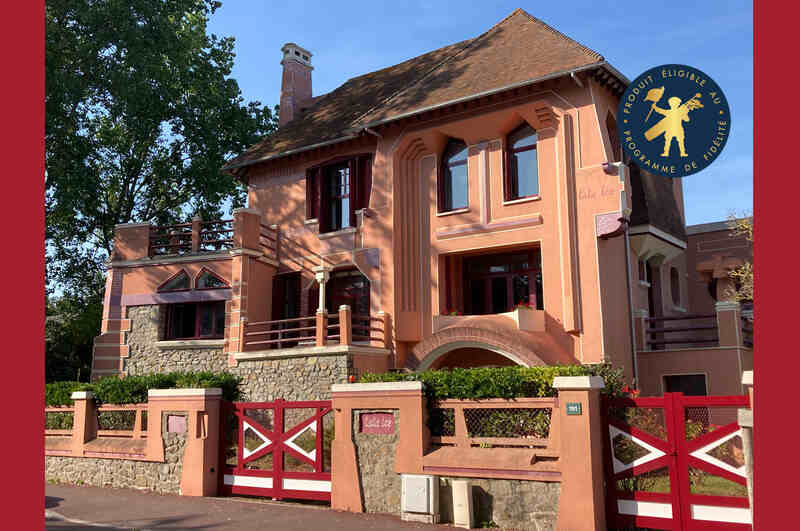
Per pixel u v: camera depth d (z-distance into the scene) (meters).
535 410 10.56
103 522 11.16
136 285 24.73
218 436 14.02
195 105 32.34
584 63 17.64
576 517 9.47
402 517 10.92
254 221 23.41
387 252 20.86
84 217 31.55
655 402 9.61
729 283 23.75
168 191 33.59
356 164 22.62
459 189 20.64
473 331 17.94
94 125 30.30
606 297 17.55
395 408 11.62
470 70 20.80
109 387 16.17
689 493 9.15
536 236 18.61
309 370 19.17
